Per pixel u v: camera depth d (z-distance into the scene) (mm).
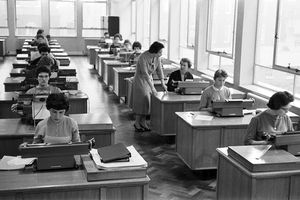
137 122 6301
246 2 6250
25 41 15562
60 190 2391
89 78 11398
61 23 17453
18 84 5980
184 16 9875
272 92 5836
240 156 2846
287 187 2758
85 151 2570
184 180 4309
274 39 5844
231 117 4461
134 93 6156
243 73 6461
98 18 17672
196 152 4227
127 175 2480
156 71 6191
